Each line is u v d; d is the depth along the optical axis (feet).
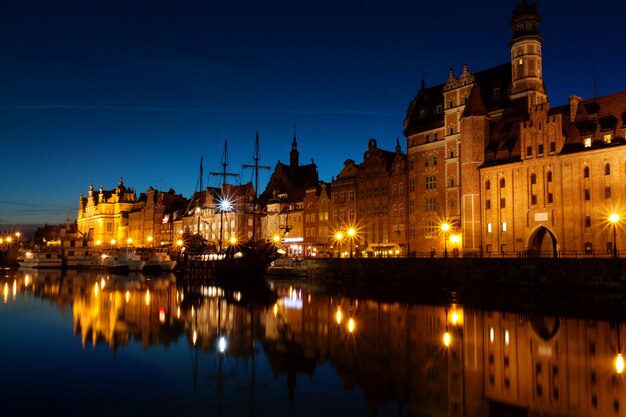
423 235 296.10
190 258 379.14
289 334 117.19
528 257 211.41
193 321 138.00
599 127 212.43
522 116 252.21
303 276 316.60
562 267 187.83
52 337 114.52
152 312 156.25
